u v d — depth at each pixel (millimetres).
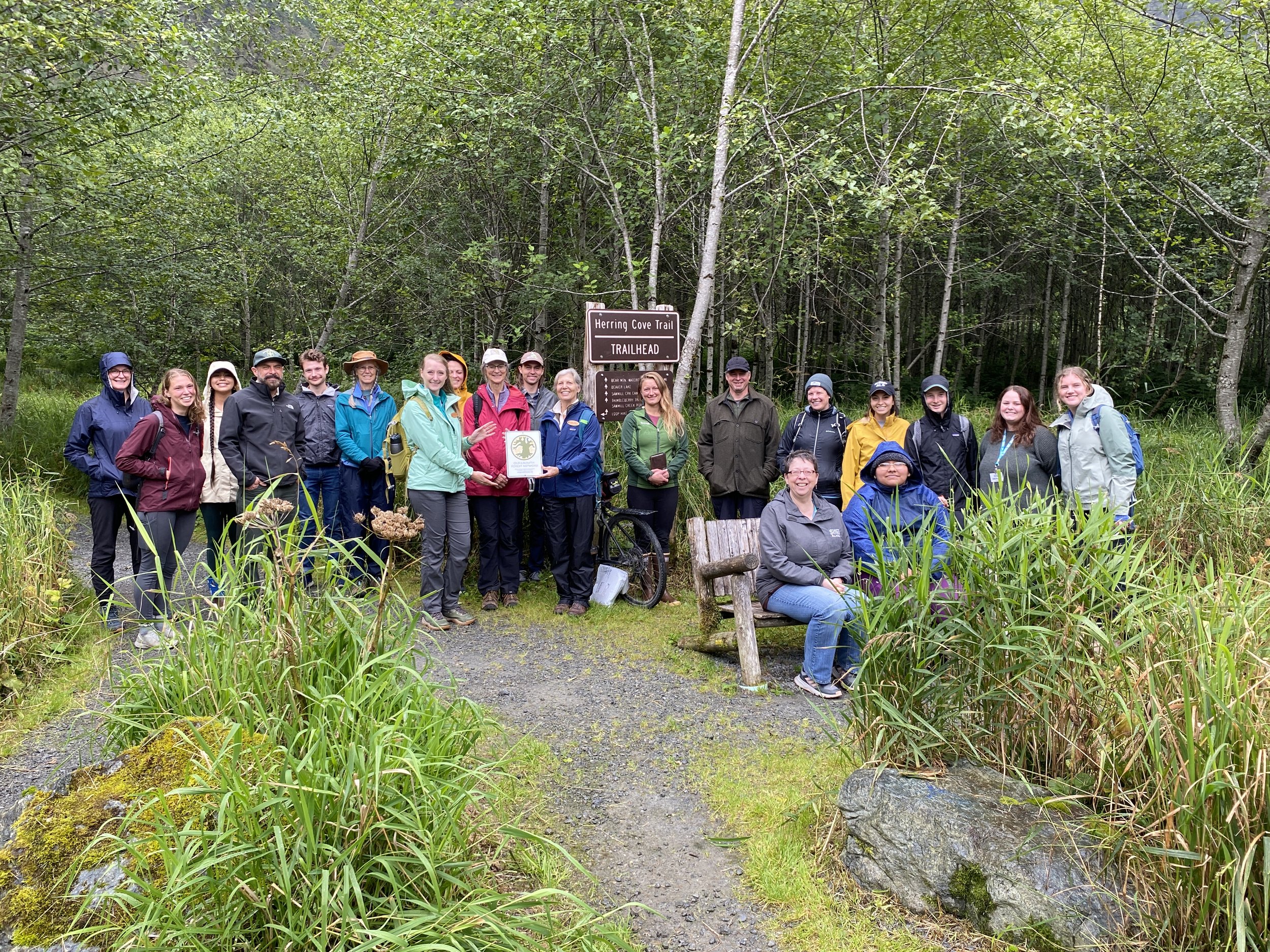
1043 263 16219
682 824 3109
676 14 8312
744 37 8531
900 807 2613
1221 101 8055
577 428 5738
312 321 13133
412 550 6586
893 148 8016
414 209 11930
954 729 2873
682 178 9102
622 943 2166
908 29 10117
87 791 2359
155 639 2863
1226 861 1983
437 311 11875
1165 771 2195
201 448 5215
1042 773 2773
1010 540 2783
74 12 7098
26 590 4426
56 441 9391
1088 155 7570
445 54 8883
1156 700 2215
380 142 10820
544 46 8500
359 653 2717
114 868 2080
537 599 6102
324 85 11633
